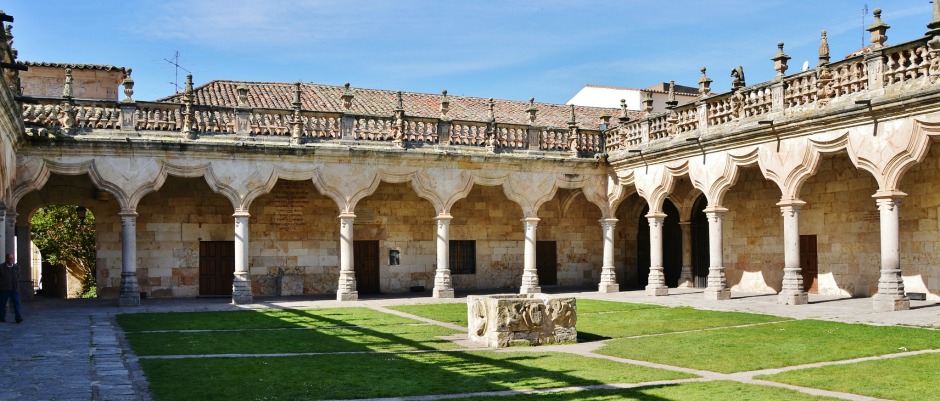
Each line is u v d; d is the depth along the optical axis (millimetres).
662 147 29000
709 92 27891
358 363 14055
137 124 26891
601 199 32938
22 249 28906
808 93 23109
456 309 24844
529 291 31516
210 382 12031
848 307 22469
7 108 20000
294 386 11797
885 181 20859
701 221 33969
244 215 27781
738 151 25703
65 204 29562
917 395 10906
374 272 33781
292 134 28469
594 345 16750
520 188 31672
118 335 17844
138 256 30422
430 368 13562
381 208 33906
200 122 27688
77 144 25922
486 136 31219
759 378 12500
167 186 30984
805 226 28984
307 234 32719
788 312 21531
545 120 38344
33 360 13586
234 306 26266
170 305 26750
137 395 10672
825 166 28109
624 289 35125
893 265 20859
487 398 10984
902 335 16281
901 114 20281
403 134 29938
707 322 19953
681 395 11094
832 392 11258
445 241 30453
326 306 26344
